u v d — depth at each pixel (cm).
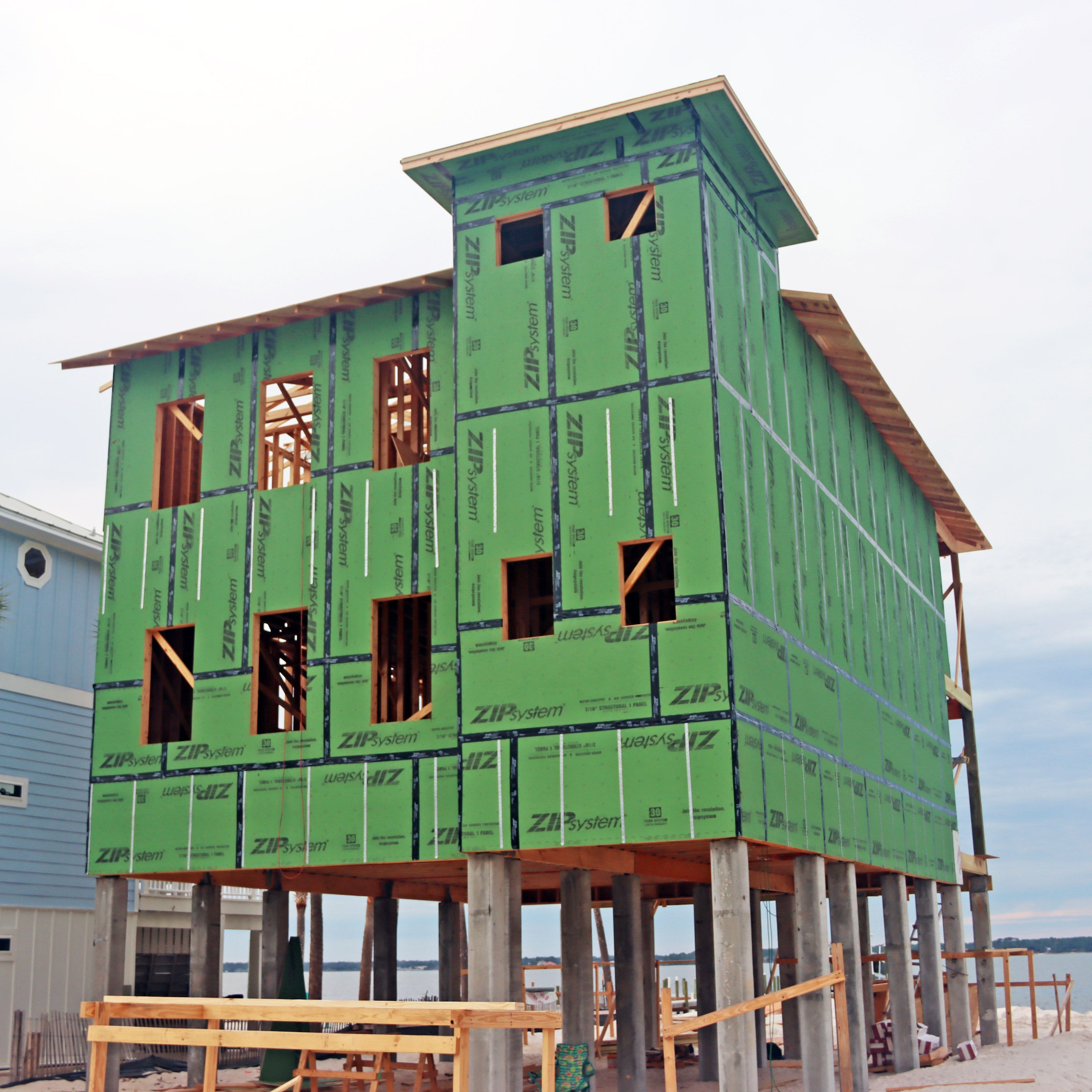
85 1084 2180
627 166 1816
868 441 2559
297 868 2039
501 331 1834
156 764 1998
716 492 1664
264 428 2091
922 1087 2033
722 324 1770
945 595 3334
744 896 1553
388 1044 1038
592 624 1684
